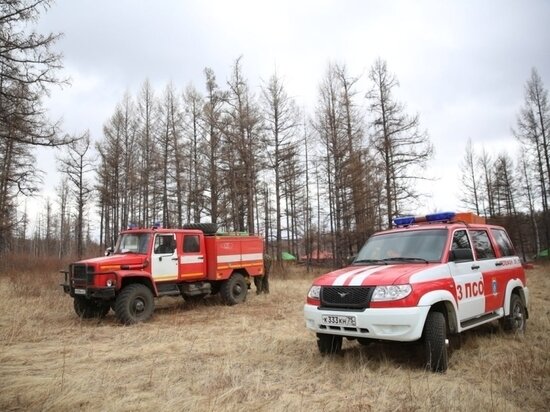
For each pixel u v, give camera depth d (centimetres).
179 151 3177
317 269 2980
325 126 2658
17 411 423
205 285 1222
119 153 3781
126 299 969
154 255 1082
